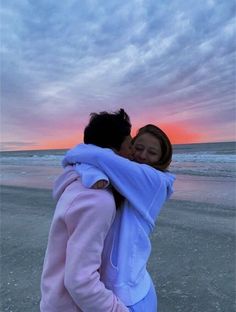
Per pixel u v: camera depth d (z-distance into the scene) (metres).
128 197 1.51
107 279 1.50
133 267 1.52
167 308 3.55
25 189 13.38
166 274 4.43
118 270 1.50
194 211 8.24
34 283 4.19
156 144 1.74
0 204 10.12
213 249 5.37
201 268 4.60
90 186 1.41
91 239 1.34
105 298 1.35
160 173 1.63
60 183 1.58
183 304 3.62
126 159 1.56
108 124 1.60
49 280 1.46
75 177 1.51
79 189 1.43
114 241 1.53
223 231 6.38
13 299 3.80
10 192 12.76
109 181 1.49
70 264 1.33
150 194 1.57
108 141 1.60
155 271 4.54
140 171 1.54
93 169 1.46
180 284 4.11
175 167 21.23
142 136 1.77
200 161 26.39
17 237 6.27
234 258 4.93
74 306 1.43
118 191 1.51
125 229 1.53
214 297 3.76
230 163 22.92
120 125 1.61
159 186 1.58
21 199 10.88
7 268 4.71
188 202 9.41
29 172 22.50
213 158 28.89
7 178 18.69
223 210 8.22
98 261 1.37
